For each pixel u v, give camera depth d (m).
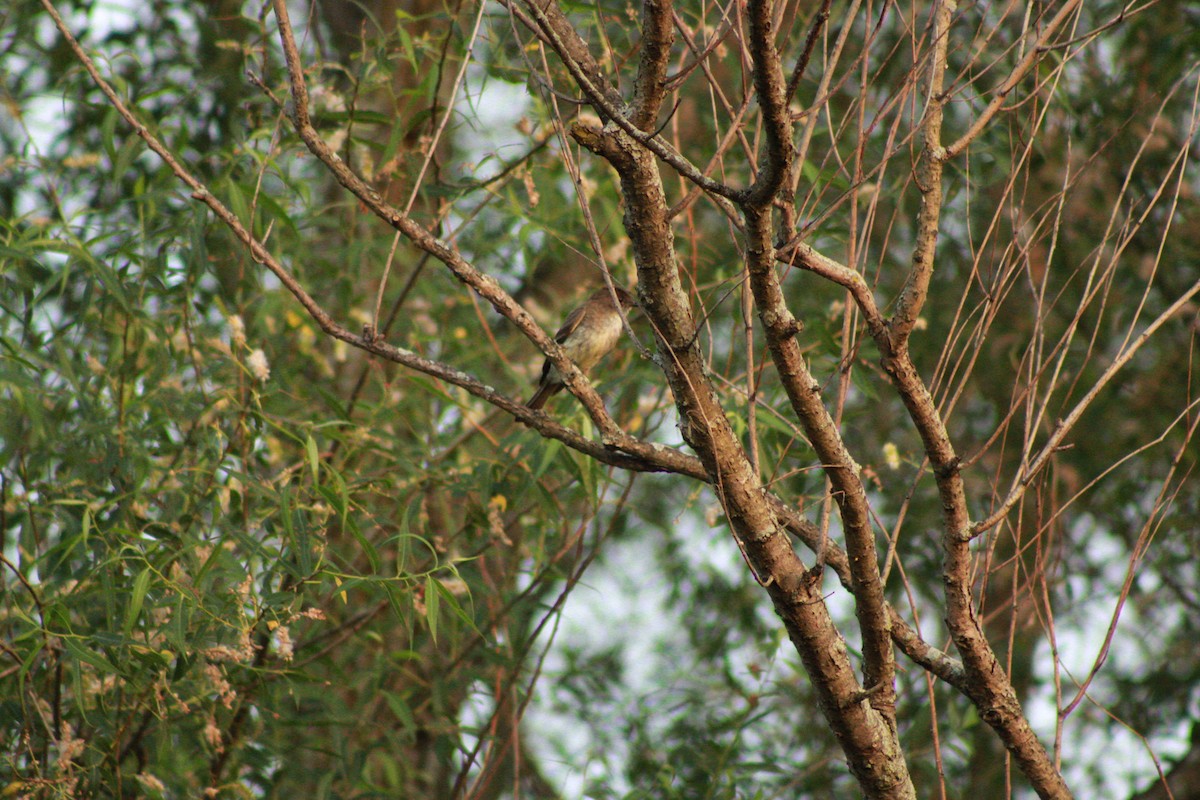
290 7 16.77
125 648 8.13
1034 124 6.85
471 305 12.73
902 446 13.37
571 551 13.64
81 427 9.51
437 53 10.55
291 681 8.92
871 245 14.06
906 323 6.27
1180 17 13.34
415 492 10.63
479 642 11.27
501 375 13.76
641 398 10.89
